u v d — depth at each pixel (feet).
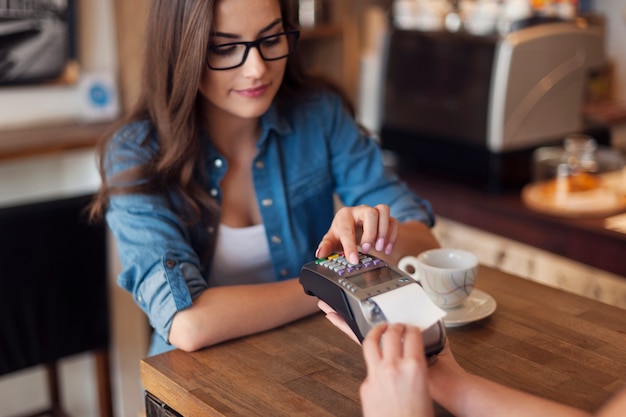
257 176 4.97
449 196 7.97
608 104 9.54
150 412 3.65
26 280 6.23
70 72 8.09
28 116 8.01
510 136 7.61
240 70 4.36
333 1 9.76
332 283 3.28
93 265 6.59
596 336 3.72
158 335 4.74
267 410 3.14
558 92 7.79
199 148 4.71
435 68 8.12
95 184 8.19
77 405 8.53
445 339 3.09
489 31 7.71
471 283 3.95
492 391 2.98
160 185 4.57
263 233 4.98
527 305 4.11
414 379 2.59
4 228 5.99
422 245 4.63
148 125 4.69
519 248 7.36
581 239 6.80
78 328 6.68
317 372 3.46
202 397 3.26
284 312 3.97
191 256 4.30
